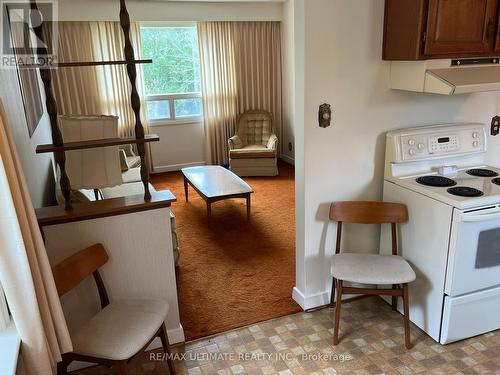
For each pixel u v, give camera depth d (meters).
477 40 2.24
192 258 3.46
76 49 5.12
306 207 2.49
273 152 5.69
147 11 5.32
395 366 2.17
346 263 2.36
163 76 5.88
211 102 6.07
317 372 2.14
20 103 2.35
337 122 2.40
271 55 6.14
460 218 2.05
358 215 2.46
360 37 2.31
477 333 2.37
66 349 1.63
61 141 1.94
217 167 4.96
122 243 2.12
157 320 1.91
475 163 2.72
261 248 3.61
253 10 5.80
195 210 4.60
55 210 2.04
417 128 2.56
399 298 2.62
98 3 5.07
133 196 2.22
